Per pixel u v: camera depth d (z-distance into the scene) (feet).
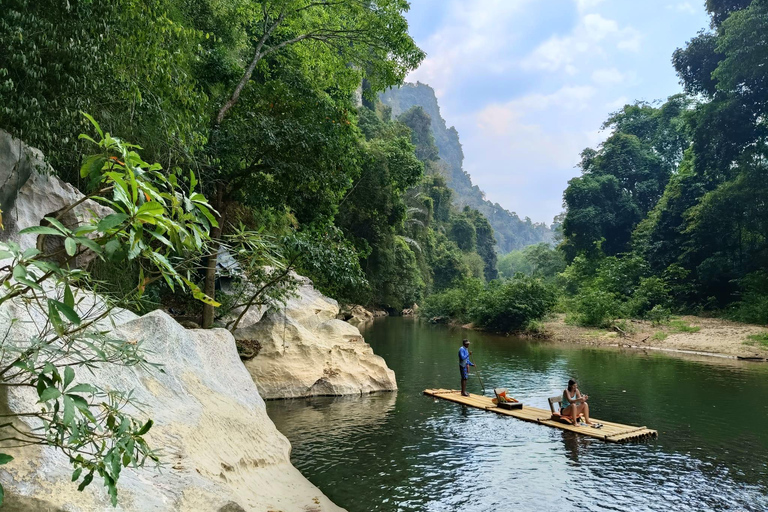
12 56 17.70
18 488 8.94
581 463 25.75
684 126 125.59
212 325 40.22
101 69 22.44
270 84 42.47
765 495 21.70
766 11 97.91
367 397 42.50
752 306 96.48
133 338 18.21
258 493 17.06
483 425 33.19
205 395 19.31
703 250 119.14
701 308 113.70
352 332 48.34
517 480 23.20
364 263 119.75
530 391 46.06
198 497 11.71
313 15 49.73
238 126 40.52
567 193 170.19
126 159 7.38
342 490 21.50
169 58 26.91
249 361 40.50
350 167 46.91
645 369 59.36
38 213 23.40
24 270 6.05
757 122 111.34
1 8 17.33
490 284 127.65
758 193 104.42
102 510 9.61
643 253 136.67
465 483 22.70
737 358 70.08
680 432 32.12
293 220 71.36
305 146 40.50
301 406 38.37
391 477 23.27
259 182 43.80
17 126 20.59
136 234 6.72
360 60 50.14
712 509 20.26
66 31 19.43
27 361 6.81
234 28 52.44
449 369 58.90
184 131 30.63
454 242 269.64
